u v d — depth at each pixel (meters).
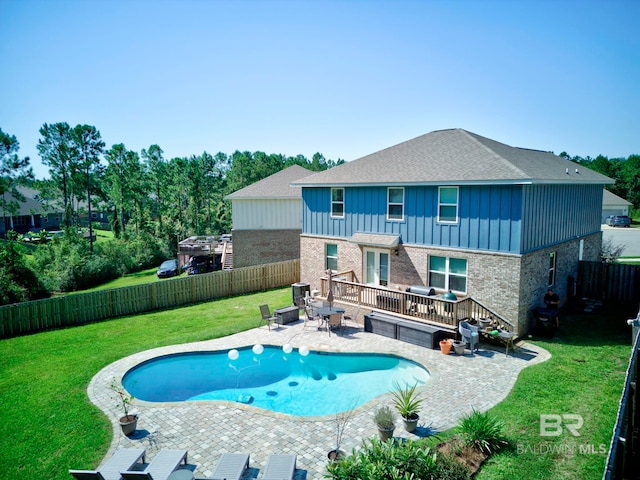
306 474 8.05
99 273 37.03
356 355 14.80
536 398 10.63
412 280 18.23
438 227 17.09
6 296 26.23
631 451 7.15
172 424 10.24
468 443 8.52
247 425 10.09
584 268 20.83
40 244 48.62
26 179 47.97
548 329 15.44
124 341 17.36
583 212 21.06
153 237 49.47
